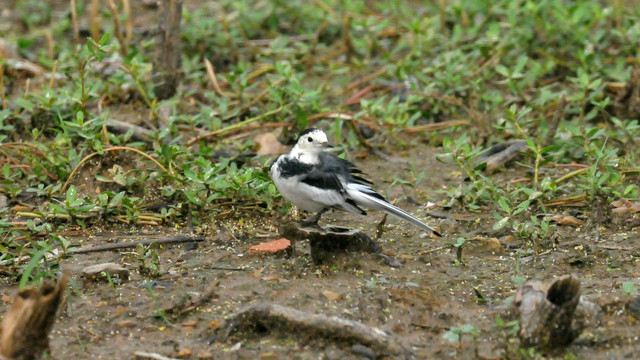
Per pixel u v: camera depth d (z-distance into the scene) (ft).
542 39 59.52
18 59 59.36
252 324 28.81
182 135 47.44
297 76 54.19
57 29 66.03
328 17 66.49
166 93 53.06
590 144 44.01
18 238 36.96
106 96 52.70
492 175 45.44
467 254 36.06
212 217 38.58
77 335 29.04
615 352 27.76
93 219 38.83
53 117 47.50
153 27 65.62
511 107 44.01
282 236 33.86
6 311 30.81
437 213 40.83
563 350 27.68
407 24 62.69
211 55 61.41
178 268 34.40
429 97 52.26
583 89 49.93
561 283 27.25
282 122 50.19
